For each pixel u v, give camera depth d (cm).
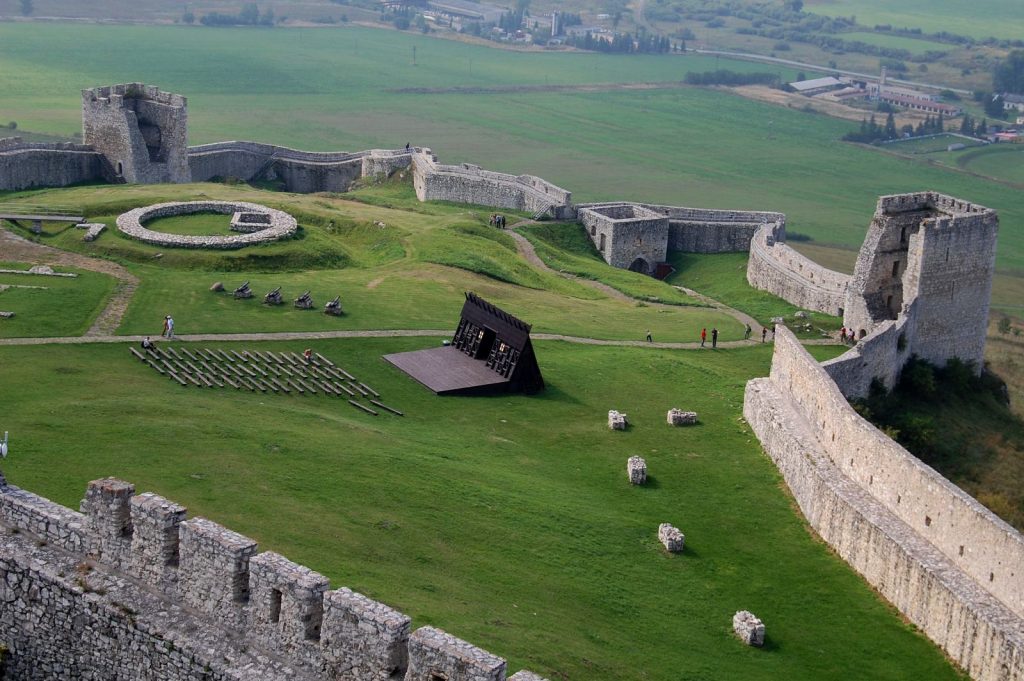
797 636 7962
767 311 17225
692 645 7544
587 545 8625
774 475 10638
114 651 5388
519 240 19712
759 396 11688
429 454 9769
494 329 12538
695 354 14475
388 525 7969
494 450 10506
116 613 5359
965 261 14638
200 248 15938
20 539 5756
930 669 7712
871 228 15200
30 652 5638
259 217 17700
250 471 8312
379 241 17962
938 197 15225
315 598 5091
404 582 7038
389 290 15238
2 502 5872
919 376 14088
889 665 7725
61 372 10662
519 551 8200
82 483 7381
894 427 13012
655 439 11281
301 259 16250
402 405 11438
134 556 5531
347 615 4953
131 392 10219
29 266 14538
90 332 12275
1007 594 7625
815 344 15400
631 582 8256
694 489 10225
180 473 8000
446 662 4706
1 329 12006
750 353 14738
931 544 8400
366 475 8769
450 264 16900
